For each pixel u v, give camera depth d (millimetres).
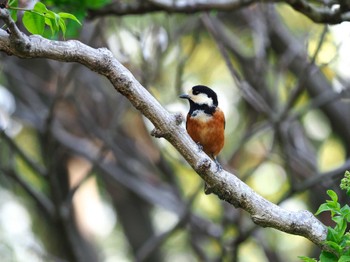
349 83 13672
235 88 17500
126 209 17828
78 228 17672
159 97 14195
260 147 17531
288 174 12258
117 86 5465
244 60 15070
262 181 18469
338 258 5355
